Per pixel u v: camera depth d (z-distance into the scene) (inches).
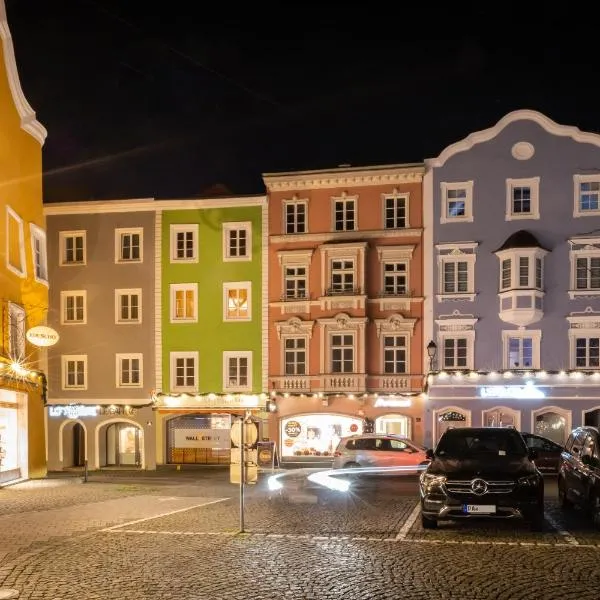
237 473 515.8
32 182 1117.7
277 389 1369.3
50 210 1453.0
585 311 1269.7
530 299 1262.3
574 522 553.3
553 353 1275.8
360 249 1338.6
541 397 1273.4
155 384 1416.1
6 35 1030.4
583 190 1293.1
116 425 1459.2
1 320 973.8
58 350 1446.9
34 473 1048.2
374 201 1357.0
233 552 438.9
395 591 350.0
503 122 1317.7
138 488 888.3
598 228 1278.3
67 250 1460.4
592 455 548.4
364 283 1336.1
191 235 1427.2
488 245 1311.5
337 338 1355.8
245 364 1392.7
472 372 1291.8
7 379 959.6
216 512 619.8
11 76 1040.8
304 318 1365.7
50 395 1443.2
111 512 634.2
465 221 1320.1
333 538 483.2
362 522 553.3
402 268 1348.4
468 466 515.8
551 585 359.6
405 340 1337.4
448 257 1320.1
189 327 1411.2
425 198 1339.8
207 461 1406.3
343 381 1338.6
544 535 493.0
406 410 1320.1
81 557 430.3
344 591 350.0
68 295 1451.8
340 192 1371.8
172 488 885.2
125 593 348.5
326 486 878.4
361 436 1065.5
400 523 547.2
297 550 443.8
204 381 1401.3
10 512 650.2
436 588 355.3
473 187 1322.6
